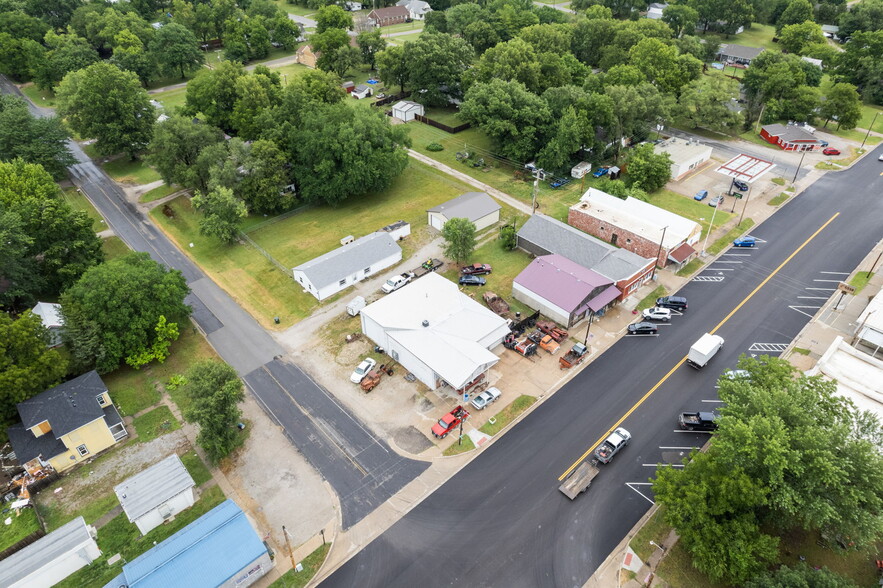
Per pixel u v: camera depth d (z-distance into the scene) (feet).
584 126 348.59
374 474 178.50
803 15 601.21
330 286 257.75
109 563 154.51
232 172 302.45
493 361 205.26
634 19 647.15
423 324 219.20
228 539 149.69
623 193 317.22
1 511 168.76
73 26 589.32
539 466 180.45
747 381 167.63
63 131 354.33
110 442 187.93
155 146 322.14
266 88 373.40
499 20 576.20
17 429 181.06
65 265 248.52
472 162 378.12
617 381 211.61
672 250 271.28
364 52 560.61
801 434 143.54
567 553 155.94
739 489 139.23
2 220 222.69
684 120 423.23
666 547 156.35
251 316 249.14
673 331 235.81
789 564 150.10
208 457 182.29
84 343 202.69
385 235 285.23
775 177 354.33
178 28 527.81
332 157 310.24
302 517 165.89
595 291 238.89
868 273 263.49
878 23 574.97
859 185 340.80
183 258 289.94
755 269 271.90
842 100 405.59
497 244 296.10
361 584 149.18
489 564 153.58
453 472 179.01
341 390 209.77
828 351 206.08
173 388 210.59
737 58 555.28
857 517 133.18
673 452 183.93
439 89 460.96
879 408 184.03
